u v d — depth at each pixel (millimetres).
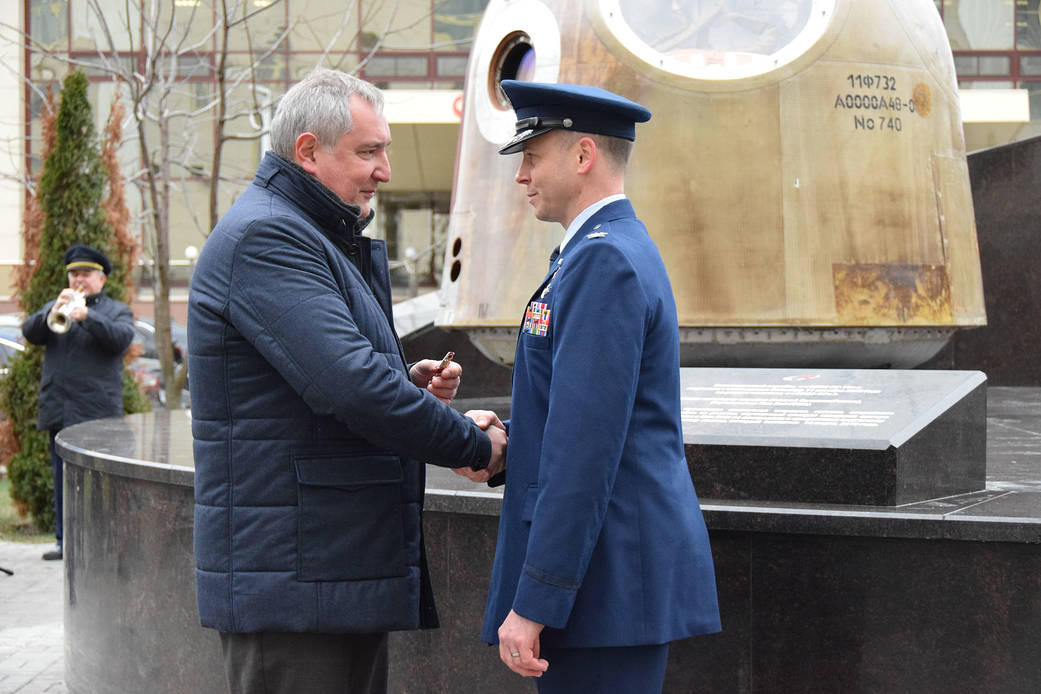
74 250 7621
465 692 3576
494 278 5379
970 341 8703
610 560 2430
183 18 16062
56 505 7996
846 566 3176
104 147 9156
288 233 2604
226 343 2627
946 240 5320
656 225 4988
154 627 4367
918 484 3357
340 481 2631
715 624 2568
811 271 4977
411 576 2732
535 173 2609
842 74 5051
